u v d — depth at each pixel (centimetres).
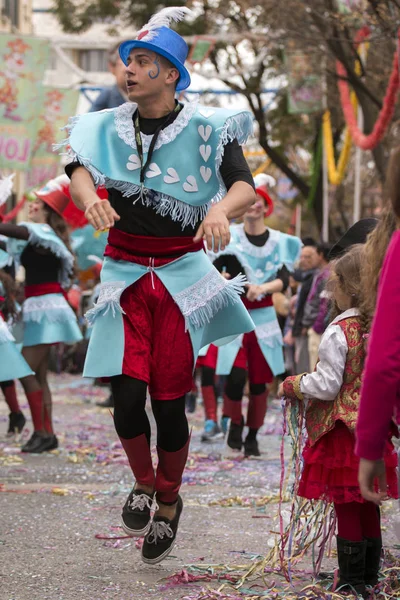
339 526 489
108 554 574
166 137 513
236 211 482
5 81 2145
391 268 349
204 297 518
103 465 946
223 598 472
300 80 2328
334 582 485
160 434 525
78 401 1758
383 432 351
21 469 911
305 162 4091
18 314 1077
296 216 4347
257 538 621
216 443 1136
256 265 1002
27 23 4566
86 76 2311
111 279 518
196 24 2808
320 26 1980
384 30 1634
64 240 1030
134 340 511
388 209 416
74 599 479
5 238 1107
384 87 2128
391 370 344
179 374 518
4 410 1566
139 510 525
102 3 3344
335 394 482
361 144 1716
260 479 861
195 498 768
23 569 536
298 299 1345
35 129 2169
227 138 508
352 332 484
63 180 1034
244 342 1005
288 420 517
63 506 723
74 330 1045
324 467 484
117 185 515
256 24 2342
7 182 1034
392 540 604
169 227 519
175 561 561
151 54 511
